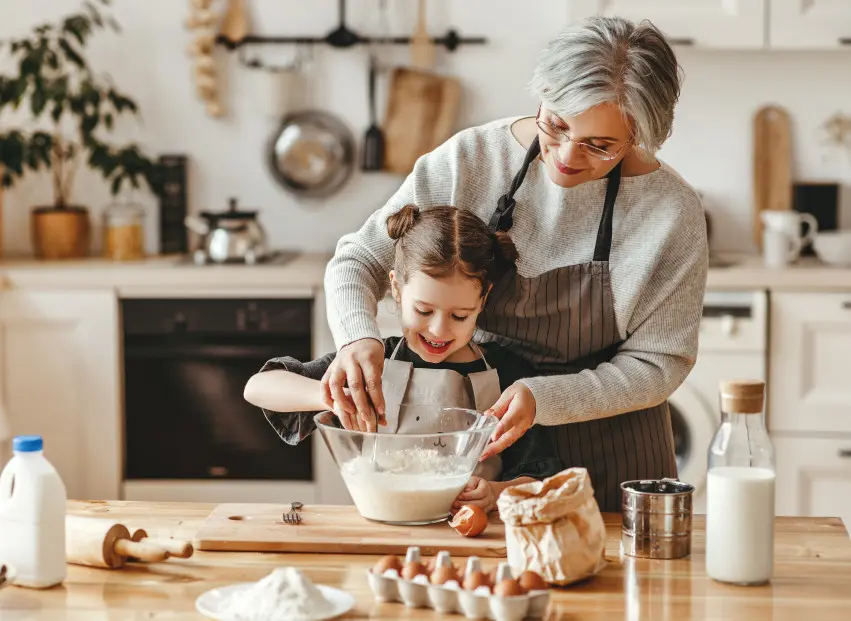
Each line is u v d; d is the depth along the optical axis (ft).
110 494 11.83
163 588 4.27
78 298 11.65
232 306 11.61
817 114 12.94
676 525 4.58
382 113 13.15
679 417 11.46
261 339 11.66
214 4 13.04
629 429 5.91
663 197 5.61
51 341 11.73
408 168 13.07
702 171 13.07
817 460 11.41
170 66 13.10
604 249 5.63
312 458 11.74
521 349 5.93
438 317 5.19
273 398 5.41
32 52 11.64
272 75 12.73
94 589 4.27
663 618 3.95
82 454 11.80
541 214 5.67
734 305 11.34
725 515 4.26
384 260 5.83
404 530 4.81
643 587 4.25
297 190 13.17
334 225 13.30
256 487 11.78
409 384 5.52
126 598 4.17
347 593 4.18
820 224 12.77
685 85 12.97
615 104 4.80
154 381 11.77
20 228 13.33
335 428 4.80
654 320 5.67
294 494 11.76
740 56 12.89
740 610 4.02
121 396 11.81
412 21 12.96
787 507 11.48
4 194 13.28
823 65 12.87
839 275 11.22
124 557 4.52
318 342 11.62
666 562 4.55
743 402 4.34
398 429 5.23
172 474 11.87
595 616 3.97
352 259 5.77
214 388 11.73
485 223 5.70
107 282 11.61
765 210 12.98
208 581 4.34
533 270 5.69
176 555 4.42
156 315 11.66
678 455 11.50
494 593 3.92
